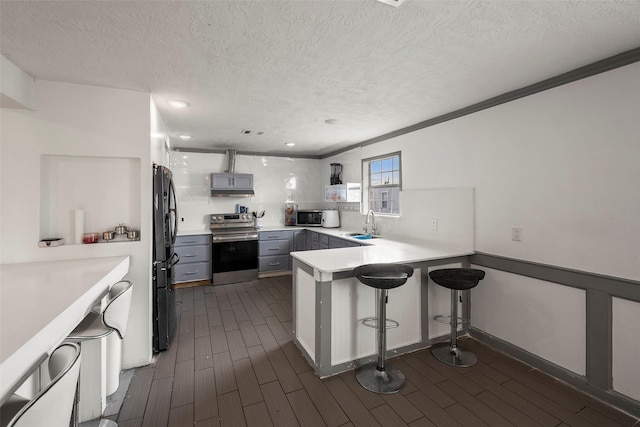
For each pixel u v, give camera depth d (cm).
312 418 173
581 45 165
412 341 249
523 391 196
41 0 124
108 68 190
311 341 229
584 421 170
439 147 303
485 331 262
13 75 183
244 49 169
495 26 147
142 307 228
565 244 204
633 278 173
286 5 130
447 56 178
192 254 436
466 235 276
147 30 149
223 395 193
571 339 202
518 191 232
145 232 230
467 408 181
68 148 212
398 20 142
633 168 172
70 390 82
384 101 257
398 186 377
